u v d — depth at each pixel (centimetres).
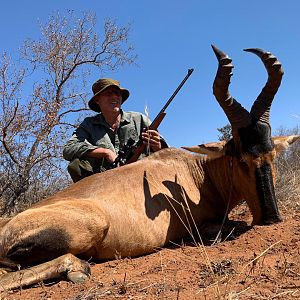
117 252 196
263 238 190
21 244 172
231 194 227
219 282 141
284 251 174
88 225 182
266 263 158
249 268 153
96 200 195
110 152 261
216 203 238
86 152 263
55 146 380
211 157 238
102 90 279
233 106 214
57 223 176
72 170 263
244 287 135
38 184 377
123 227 197
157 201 213
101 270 177
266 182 210
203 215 231
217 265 156
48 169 384
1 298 150
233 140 224
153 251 209
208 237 227
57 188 382
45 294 151
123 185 208
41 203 201
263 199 210
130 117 291
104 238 191
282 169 363
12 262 173
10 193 371
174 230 218
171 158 236
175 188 224
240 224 238
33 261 175
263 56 217
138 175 217
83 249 182
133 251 201
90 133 281
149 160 228
